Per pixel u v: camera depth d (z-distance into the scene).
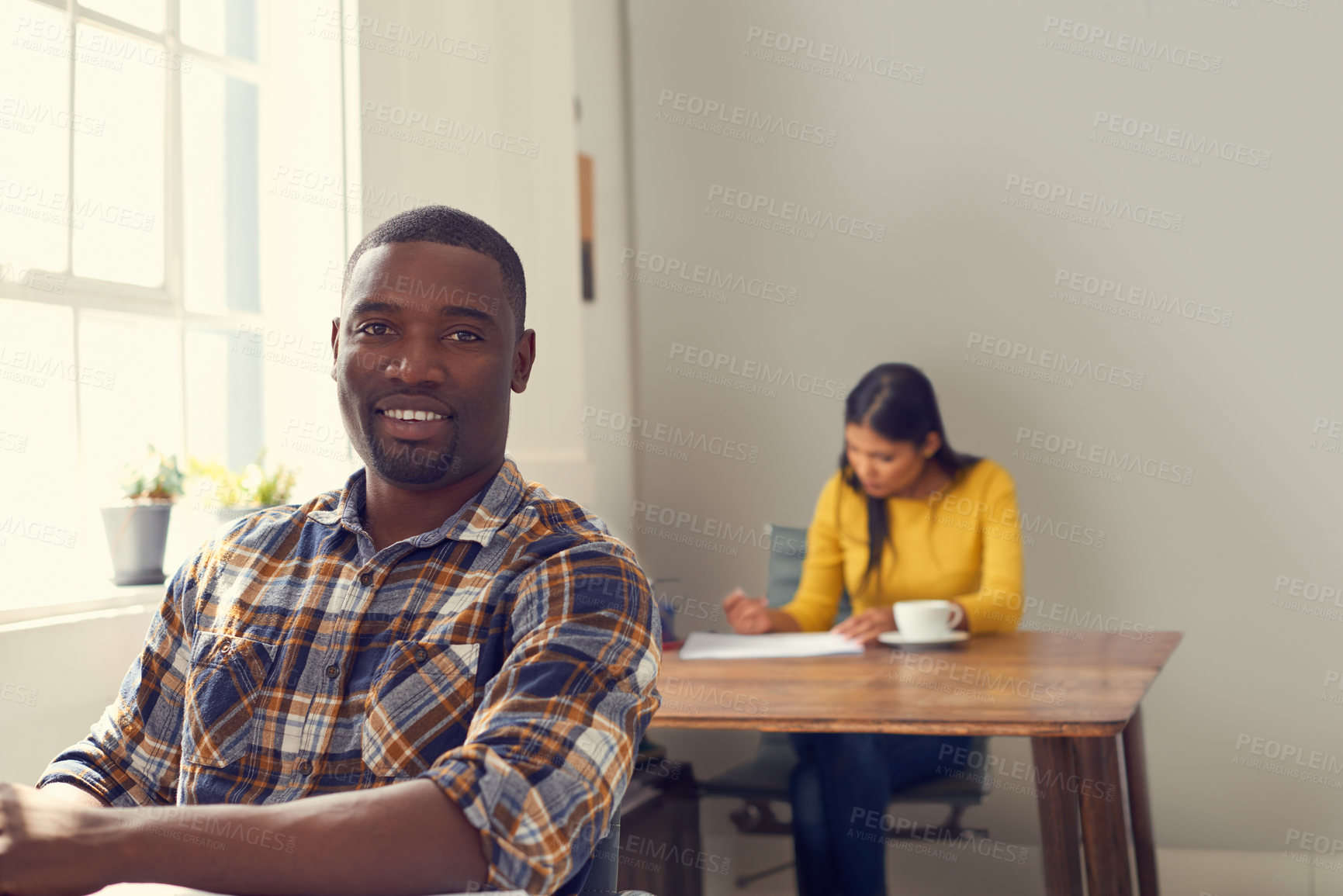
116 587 1.52
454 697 0.77
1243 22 2.58
